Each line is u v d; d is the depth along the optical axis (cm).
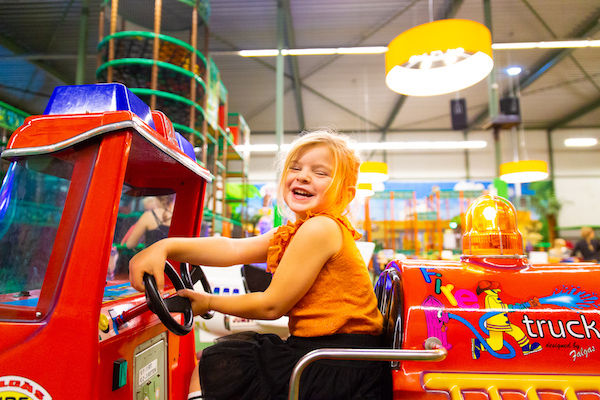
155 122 112
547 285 103
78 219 78
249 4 671
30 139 80
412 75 359
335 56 856
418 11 705
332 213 103
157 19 360
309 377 93
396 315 103
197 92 397
